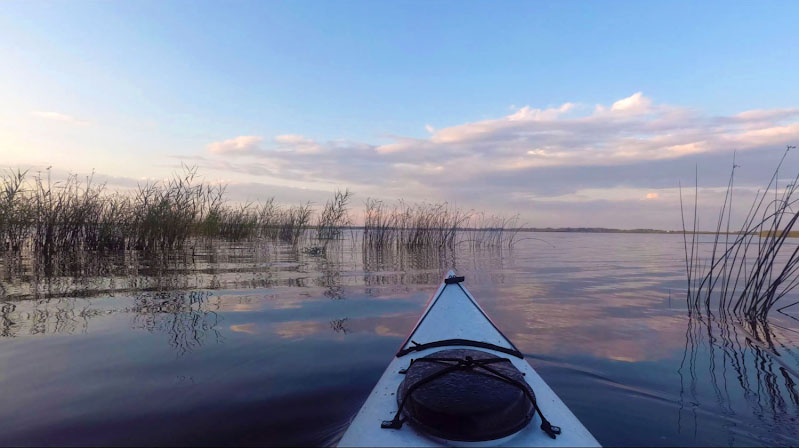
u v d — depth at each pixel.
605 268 8.93
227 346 3.28
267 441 1.95
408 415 1.75
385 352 3.23
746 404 2.40
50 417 2.14
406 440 1.64
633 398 2.48
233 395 2.43
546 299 5.41
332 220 13.25
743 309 4.74
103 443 1.91
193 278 6.52
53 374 2.68
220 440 1.95
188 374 2.72
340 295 5.47
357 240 16.92
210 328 3.77
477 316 3.34
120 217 10.38
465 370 1.88
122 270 7.19
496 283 6.74
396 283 6.49
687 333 3.83
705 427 2.15
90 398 2.36
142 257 9.17
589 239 27.20
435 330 3.07
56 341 3.32
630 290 6.11
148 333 3.58
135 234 10.46
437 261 9.99
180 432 2.02
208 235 13.19
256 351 3.18
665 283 6.80
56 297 4.95
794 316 4.56
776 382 2.72
